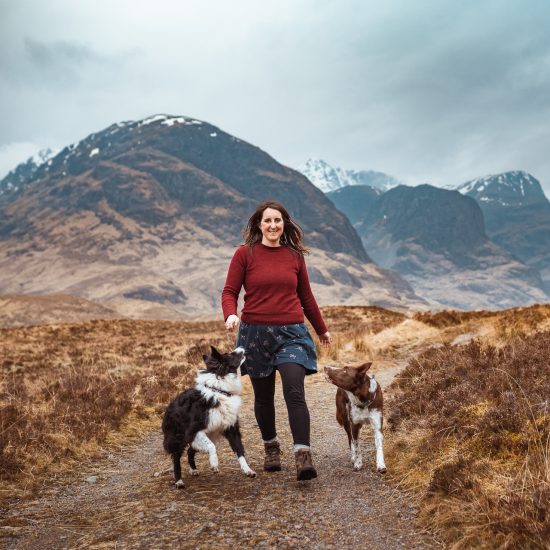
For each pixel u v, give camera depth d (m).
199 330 27.89
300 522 4.05
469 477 4.20
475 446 4.84
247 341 5.09
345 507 4.33
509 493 3.79
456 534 3.64
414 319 19.78
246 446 6.68
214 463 4.84
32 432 7.04
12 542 4.09
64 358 17.30
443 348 11.02
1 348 20.36
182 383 11.43
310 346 5.11
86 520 4.45
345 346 15.71
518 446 4.59
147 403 9.69
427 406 6.44
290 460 5.88
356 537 3.79
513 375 6.60
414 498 4.41
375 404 5.35
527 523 3.39
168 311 173.38
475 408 5.68
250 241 5.21
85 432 7.40
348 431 5.58
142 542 3.83
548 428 4.59
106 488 5.48
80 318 118.62
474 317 19.09
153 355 16.97
